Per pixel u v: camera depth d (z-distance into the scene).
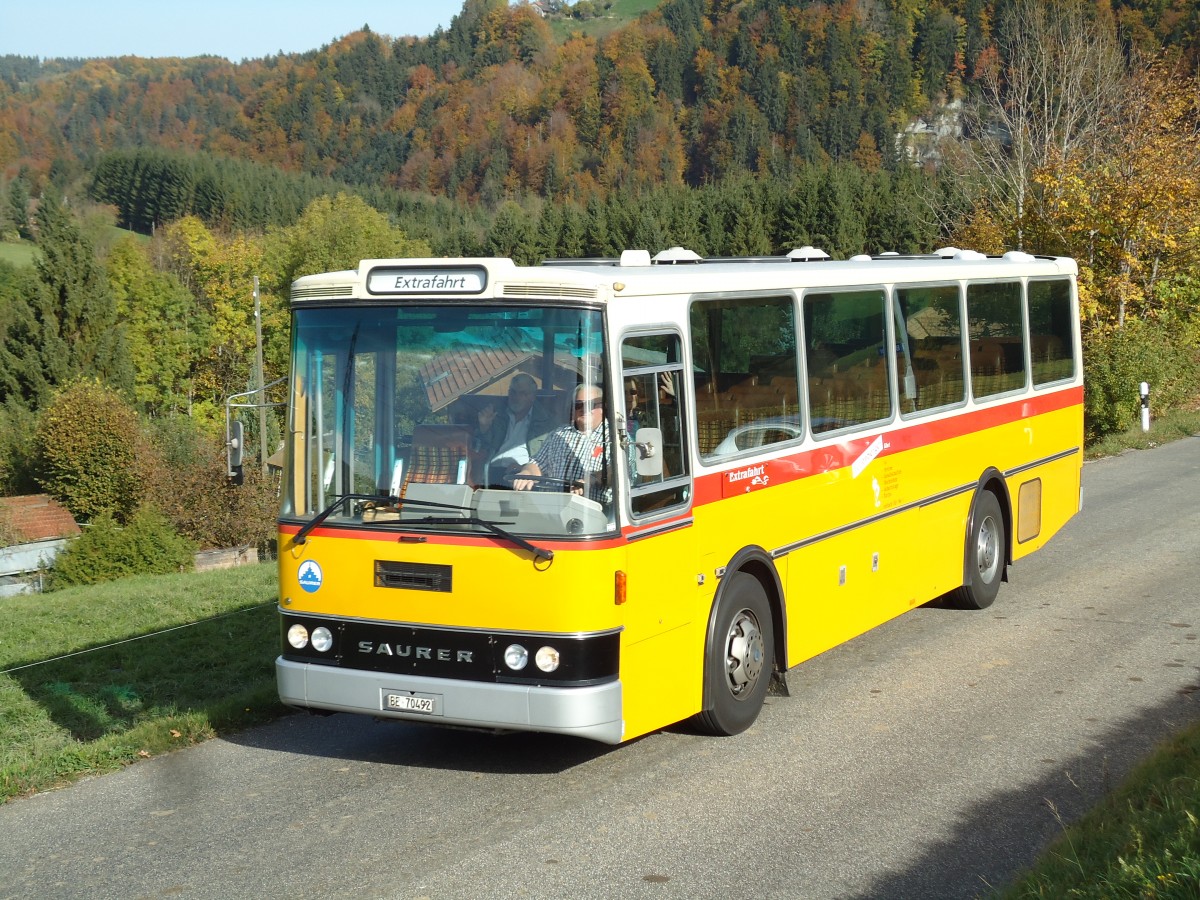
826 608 8.95
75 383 62.47
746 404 8.00
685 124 189.88
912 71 174.25
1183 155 28.34
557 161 185.75
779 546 8.34
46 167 194.88
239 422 7.40
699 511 7.44
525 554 6.61
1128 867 4.80
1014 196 34.56
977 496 11.27
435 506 6.83
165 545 34.78
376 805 6.82
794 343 8.57
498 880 5.75
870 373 9.56
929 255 11.55
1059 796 6.68
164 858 6.11
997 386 11.76
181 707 9.69
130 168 166.12
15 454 66.06
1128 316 28.34
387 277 7.03
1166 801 5.62
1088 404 24.03
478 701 6.68
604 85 198.25
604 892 5.59
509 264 6.80
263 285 102.62
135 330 96.69
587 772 7.33
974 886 5.57
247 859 6.07
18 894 5.73
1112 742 7.55
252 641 12.97
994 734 7.80
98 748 7.81
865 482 9.42
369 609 6.98
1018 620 10.95
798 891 5.56
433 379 6.93
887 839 6.15
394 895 5.60
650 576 6.98
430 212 160.00
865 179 105.31
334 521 7.07
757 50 189.25
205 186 157.75
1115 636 10.23
